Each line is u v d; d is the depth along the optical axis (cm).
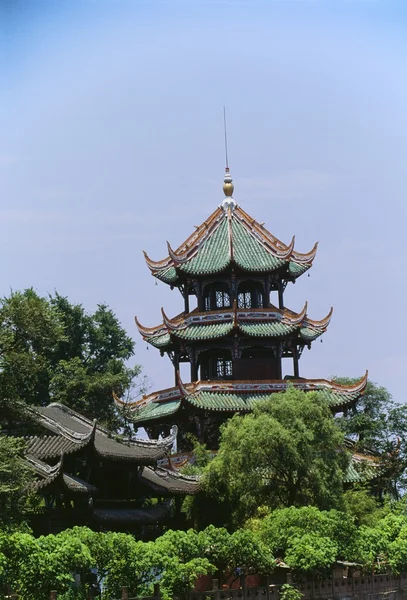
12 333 6378
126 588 5509
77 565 5319
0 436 6062
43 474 6694
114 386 11331
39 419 7412
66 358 12356
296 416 7812
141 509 7769
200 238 10669
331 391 10025
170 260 10712
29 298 6600
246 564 6378
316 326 10588
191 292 10638
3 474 5841
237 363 10062
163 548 5928
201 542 6197
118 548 5681
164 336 10562
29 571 5153
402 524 8000
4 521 5731
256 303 10512
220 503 7888
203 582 6944
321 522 6975
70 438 7269
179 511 8106
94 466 7388
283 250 10375
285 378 10188
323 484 7612
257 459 7562
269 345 10219
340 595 7088
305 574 6881
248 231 10738
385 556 7844
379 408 11275
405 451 10094
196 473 8512
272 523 6994
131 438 8181
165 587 5800
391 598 7694
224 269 10225
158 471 8250
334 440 7881
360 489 9119
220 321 10112
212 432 9644
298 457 7525
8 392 6431
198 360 10494
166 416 9769
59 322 6794
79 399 11231
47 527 6762
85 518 7019
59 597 5244
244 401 9631
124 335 12988
